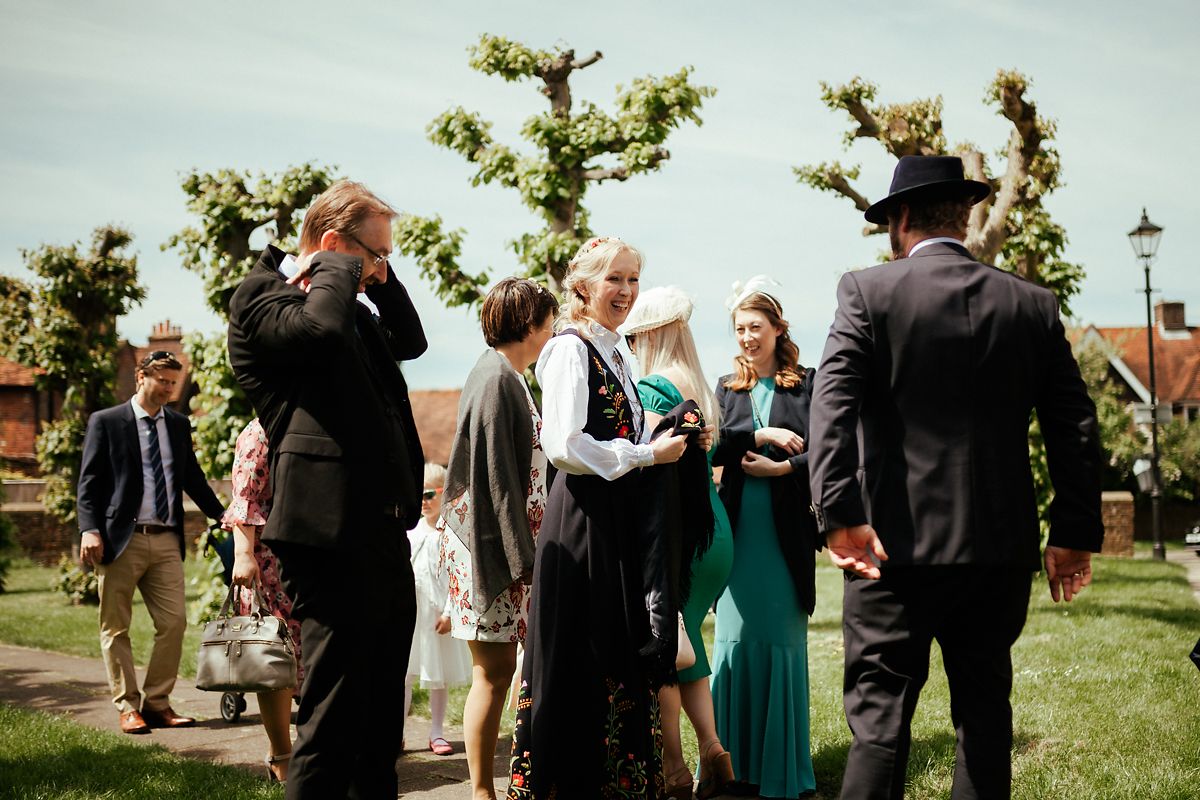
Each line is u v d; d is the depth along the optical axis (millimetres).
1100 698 5203
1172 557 21750
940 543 2568
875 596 2646
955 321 2641
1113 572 14422
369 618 2828
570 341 3207
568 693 3082
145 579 5699
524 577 3615
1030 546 2609
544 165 9906
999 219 12047
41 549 22141
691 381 3863
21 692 6641
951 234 2844
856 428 2650
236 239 9383
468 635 3762
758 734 3973
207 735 5375
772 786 3887
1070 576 2691
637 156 9656
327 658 2770
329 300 2727
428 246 10289
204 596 9227
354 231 3041
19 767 4402
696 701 3922
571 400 3111
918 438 2633
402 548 3010
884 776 2537
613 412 3227
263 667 4059
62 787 4090
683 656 3711
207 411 9281
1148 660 6363
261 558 4191
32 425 34031
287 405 2828
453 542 3859
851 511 2572
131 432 5730
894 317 2670
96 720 5797
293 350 2721
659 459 3111
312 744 2742
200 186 9469
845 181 12727
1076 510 2627
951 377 2627
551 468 3779
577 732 3066
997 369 2627
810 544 4082
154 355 5926
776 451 4160
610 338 3336
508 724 5309
